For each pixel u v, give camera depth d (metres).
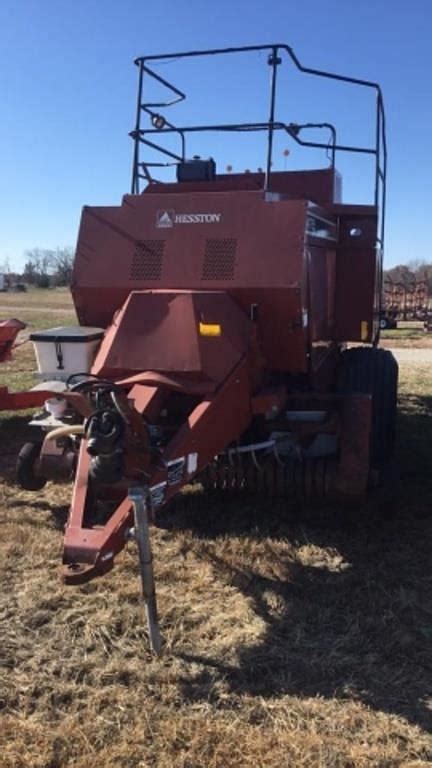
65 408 4.48
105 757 2.74
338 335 5.87
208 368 4.01
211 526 4.88
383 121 6.17
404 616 3.76
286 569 4.27
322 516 5.06
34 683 3.16
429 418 8.16
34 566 4.25
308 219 4.61
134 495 3.14
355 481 4.54
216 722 2.93
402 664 3.34
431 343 18.83
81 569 3.16
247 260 4.39
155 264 4.54
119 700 3.05
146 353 4.04
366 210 5.71
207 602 3.86
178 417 4.22
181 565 4.26
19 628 3.58
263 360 4.56
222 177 6.45
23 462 5.02
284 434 4.79
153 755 2.76
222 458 4.86
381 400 5.43
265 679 3.22
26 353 14.88
